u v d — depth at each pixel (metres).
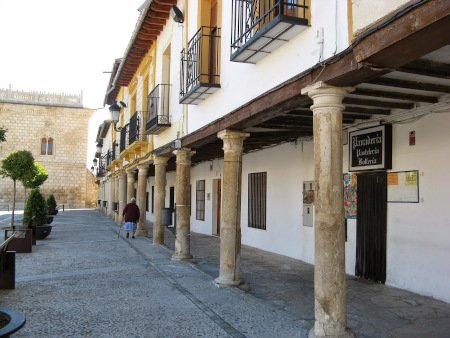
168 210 13.11
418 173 6.91
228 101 7.21
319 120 4.49
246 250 12.15
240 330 5.09
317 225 4.54
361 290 7.21
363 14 3.87
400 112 7.08
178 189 10.09
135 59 15.86
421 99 5.99
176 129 10.61
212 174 16.39
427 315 5.88
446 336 5.10
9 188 42.41
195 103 8.77
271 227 11.81
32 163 14.20
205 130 8.23
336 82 4.32
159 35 12.89
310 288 7.59
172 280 7.95
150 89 13.79
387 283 7.55
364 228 8.12
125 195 22.11
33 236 13.28
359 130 8.09
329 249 4.45
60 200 44.81
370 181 7.96
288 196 11.00
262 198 12.47
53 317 5.60
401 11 3.24
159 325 5.29
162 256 10.95
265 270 9.21
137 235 16.30
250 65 6.33
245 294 6.87
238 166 7.29
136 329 5.13
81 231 18.28
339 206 4.48
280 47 5.41
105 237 15.80
